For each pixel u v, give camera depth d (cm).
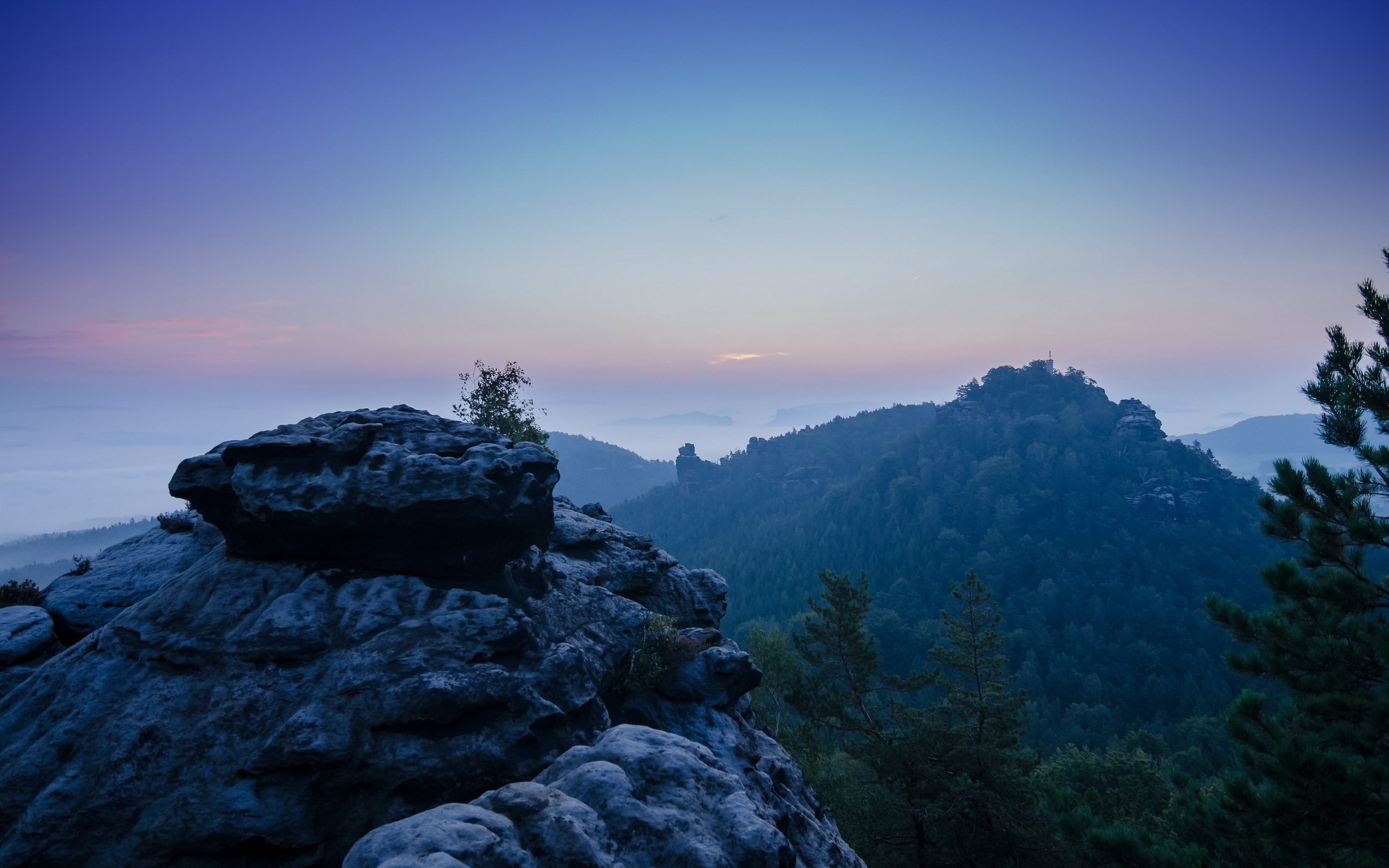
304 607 1499
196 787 1213
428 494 1563
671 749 1215
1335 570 1567
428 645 1447
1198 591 19688
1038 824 2762
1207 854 1541
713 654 2059
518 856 856
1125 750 9481
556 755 1427
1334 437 1622
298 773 1252
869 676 3709
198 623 1464
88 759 1233
